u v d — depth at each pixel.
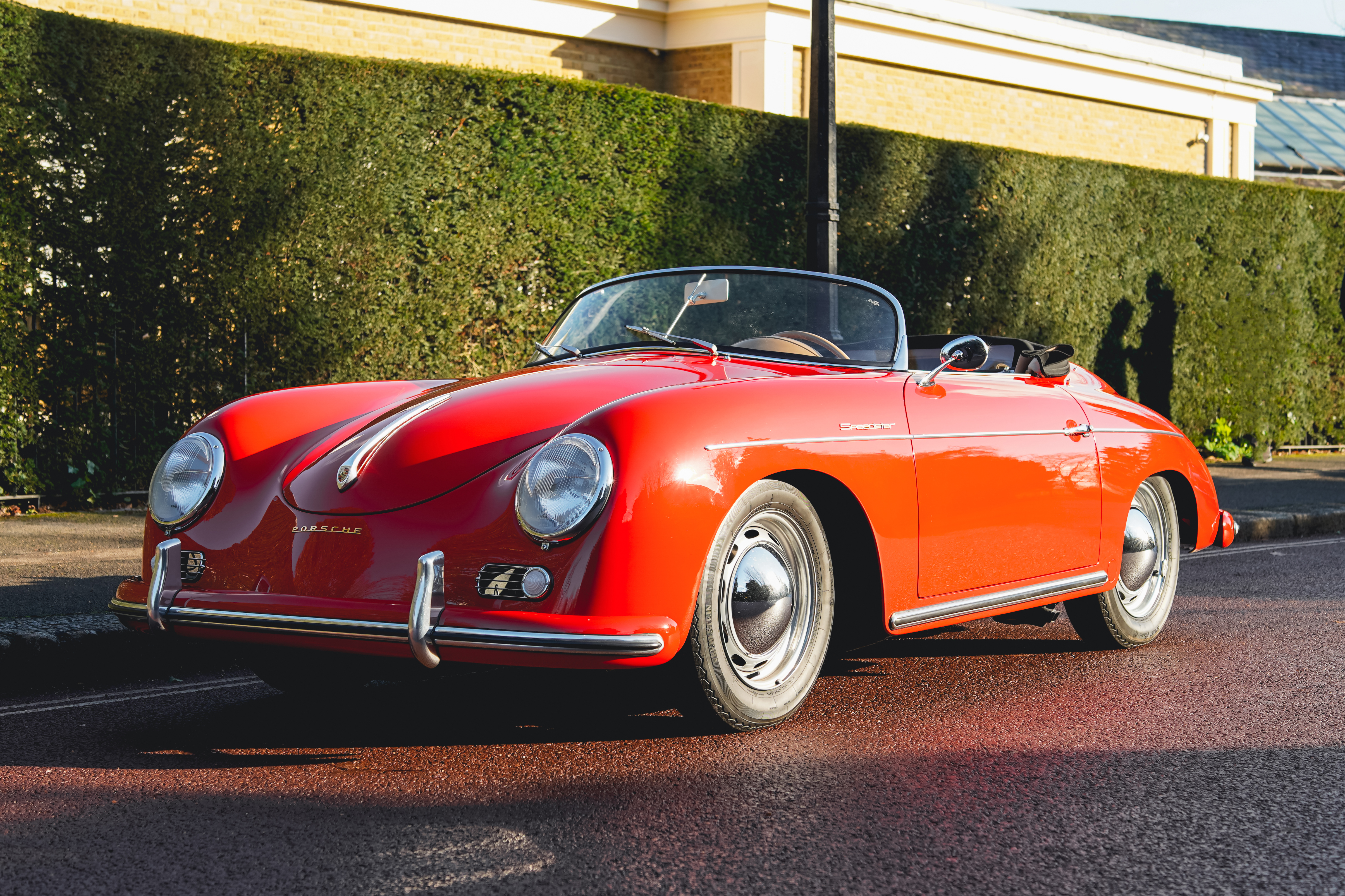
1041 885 2.42
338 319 8.48
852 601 3.64
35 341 7.65
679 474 3.01
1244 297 13.48
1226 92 18.44
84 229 7.70
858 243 10.82
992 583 3.96
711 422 3.13
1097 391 4.74
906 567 3.63
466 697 3.97
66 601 4.99
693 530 3.03
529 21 13.37
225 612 3.19
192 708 3.90
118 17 11.38
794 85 14.10
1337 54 31.75
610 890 2.38
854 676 4.32
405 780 3.07
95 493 7.92
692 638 3.14
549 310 9.24
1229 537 5.26
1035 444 4.11
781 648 3.42
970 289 11.53
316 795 2.95
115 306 7.85
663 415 3.07
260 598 3.18
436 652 2.94
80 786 3.03
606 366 3.72
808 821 2.77
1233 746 3.41
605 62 14.05
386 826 2.73
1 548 6.43
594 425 3.02
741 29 13.87
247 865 2.50
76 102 7.63
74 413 7.80
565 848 2.59
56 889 2.37
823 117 7.60
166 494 3.47
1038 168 11.84
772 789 2.99
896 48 15.09
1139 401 12.88
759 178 10.09
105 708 3.90
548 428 3.22
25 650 4.26
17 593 5.16
